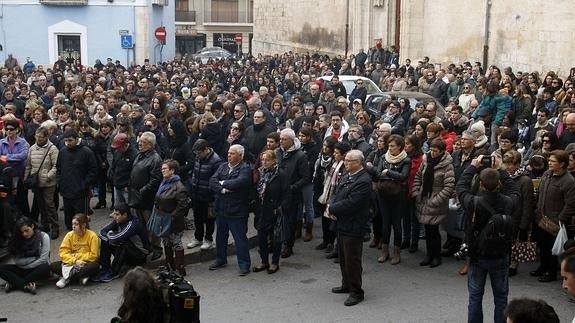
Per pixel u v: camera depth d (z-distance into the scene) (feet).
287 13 145.48
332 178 32.27
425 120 36.58
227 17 205.57
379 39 97.96
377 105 55.98
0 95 60.08
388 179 31.35
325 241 34.35
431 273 30.99
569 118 33.65
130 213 30.76
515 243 29.63
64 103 45.70
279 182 30.99
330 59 106.63
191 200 33.86
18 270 29.55
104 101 48.06
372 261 32.76
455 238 33.04
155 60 118.21
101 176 40.01
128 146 34.81
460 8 81.76
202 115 39.88
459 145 31.68
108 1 110.32
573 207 27.50
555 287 28.89
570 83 45.47
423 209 31.09
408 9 90.63
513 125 39.34
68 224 35.29
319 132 39.55
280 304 27.66
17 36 110.11
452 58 84.02
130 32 111.45
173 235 30.48
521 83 51.83
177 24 203.10
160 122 41.19
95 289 29.78
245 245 31.07
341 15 119.34
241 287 29.66
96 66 91.81
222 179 30.83
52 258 31.86
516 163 29.09
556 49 63.16
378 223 34.30
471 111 47.37
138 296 15.66
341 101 44.47
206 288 29.58
